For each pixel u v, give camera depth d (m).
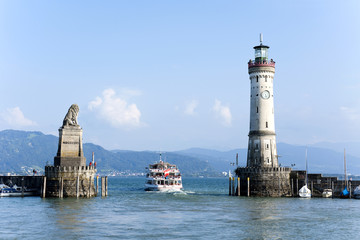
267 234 77.69
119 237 74.19
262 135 148.25
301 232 79.69
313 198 139.12
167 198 145.12
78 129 131.88
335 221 91.38
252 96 151.88
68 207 109.56
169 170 192.38
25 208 106.44
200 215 99.38
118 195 159.12
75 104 133.12
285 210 108.25
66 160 129.75
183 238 73.94
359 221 91.50
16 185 146.62
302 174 144.62
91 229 80.62
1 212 99.75
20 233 76.44
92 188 135.62
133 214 100.44
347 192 139.62
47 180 129.62
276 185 143.12
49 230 79.12
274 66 151.75
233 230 81.00
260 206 116.88
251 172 145.38
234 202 128.00
